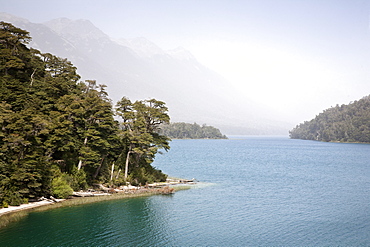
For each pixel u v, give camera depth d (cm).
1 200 5447
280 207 6284
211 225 5103
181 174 11194
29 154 5947
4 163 5512
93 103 7531
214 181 9562
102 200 6444
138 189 7625
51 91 7769
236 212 5869
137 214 5594
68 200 6272
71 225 4869
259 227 5044
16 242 4178
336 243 4422
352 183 9438
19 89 6931
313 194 7638
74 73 9206
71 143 6775
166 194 7312
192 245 4294
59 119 6838
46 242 4212
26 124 5953
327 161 17112
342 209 6172
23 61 8106
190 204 6406
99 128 7631
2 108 5872
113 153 8031
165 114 8775
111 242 4312
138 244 4278
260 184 9088
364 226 5131
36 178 5897
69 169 6900
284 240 4512
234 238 4562
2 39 8100
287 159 18362
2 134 5538
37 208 5625
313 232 4847
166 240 4447
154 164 14675
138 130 8281
